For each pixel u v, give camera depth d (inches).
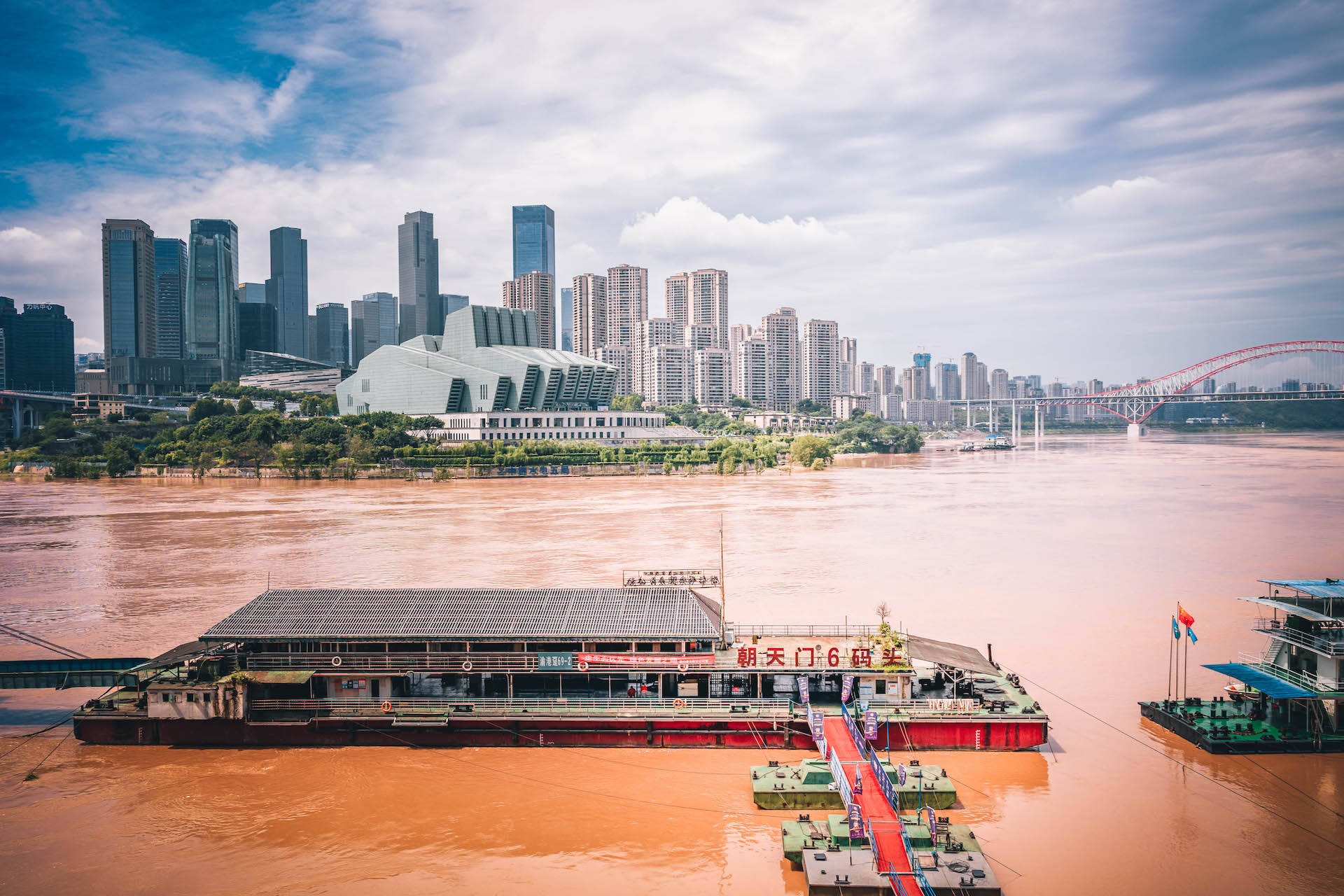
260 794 2716.5
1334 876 2198.6
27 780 2824.8
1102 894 2123.5
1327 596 3031.5
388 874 2249.0
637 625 3257.9
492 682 3326.8
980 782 2706.7
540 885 2192.4
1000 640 4185.5
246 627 3245.6
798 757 2955.2
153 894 2175.2
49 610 5073.8
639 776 2822.3
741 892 2160.4
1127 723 3154.5
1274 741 2883.9
